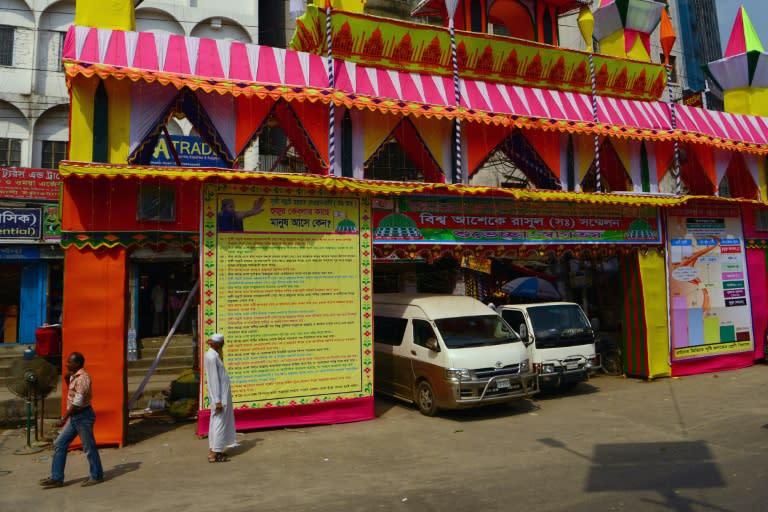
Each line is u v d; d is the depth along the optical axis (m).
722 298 13.33
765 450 6.66
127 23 9.07
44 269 15.96
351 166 10.00
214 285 8.54
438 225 10.30
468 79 11.12
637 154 12.66
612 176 13.63
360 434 8.34
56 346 12.39
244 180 8.45
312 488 5.89
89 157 8.43
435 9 13.20
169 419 9.75
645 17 13.15
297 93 9.16
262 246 8.85
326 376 9.08
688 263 12.98
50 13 17.58
